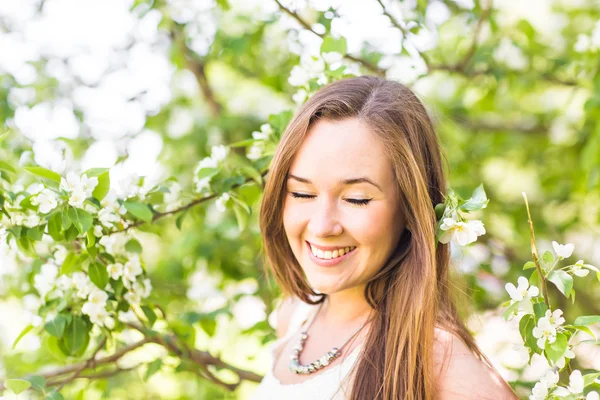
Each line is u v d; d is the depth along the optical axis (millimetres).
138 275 1791
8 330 2818
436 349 1383
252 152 1854
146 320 2045
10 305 2699
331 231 1400
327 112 1419
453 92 3393
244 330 2475
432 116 1737
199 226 2953
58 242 1701
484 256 2938
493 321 2580
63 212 1508
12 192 1573
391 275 1500
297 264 1721
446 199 1451
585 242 3381
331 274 1447
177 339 2131
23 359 2361
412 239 1450
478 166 3404
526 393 2086
